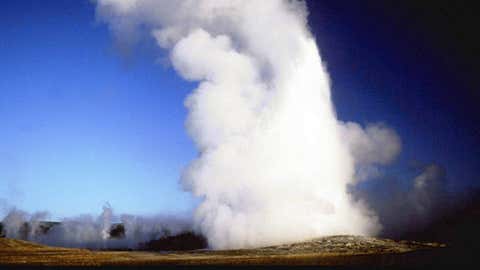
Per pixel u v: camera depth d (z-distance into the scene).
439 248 114.00
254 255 113.06
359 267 93.56
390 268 93.12
